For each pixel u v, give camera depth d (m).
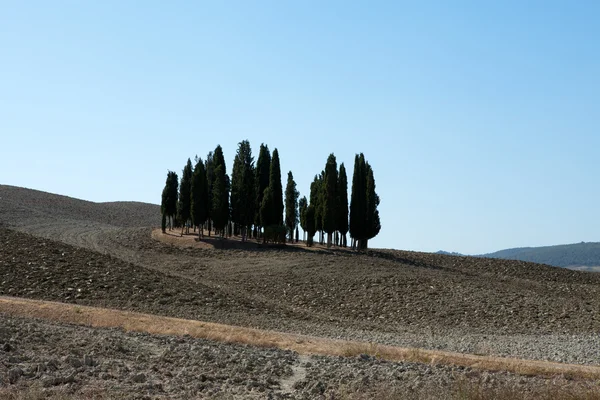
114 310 37.66
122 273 51.25
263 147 88.56
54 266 50.22
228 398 16.88
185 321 36.12
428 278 62.47
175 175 91.56
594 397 18.48
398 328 47.56
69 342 23.09
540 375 25.41
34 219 100.94
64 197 136.62
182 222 87.25
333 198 82.50
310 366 24.11
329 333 42.12
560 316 51.28
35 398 14.81
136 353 23.09
